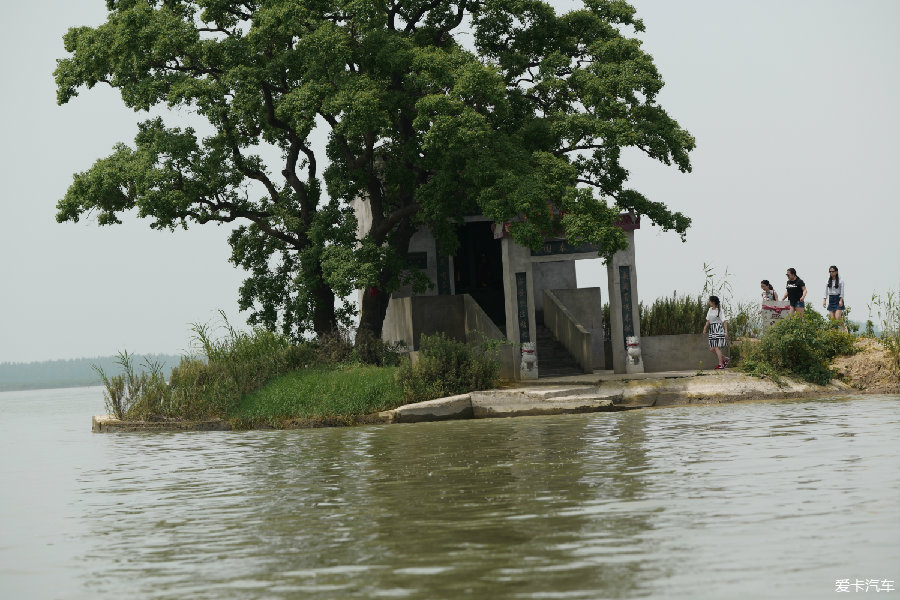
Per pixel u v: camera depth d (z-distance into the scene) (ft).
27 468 62.69
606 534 31.71
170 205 103.81
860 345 95.55
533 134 105.19
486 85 95.86
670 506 36.04
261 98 107.45
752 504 35.63
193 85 102.42
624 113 100.32
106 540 36.04
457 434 69.77
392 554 30.35
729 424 65.57
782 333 93.04
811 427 60.54
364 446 64.80
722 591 24.64
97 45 106.83
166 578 29.07
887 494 36.32
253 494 45.37
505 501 39.01
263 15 101.19
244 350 101.55
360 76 98.84
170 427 88.63
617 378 92.27
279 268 117.91
